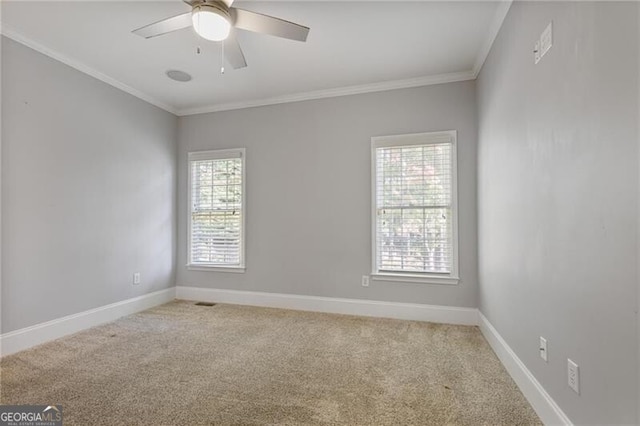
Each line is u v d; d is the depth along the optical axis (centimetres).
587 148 127
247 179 397
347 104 360
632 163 103
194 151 420
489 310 270
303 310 370
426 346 263
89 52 282
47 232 274
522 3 192
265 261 388
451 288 324
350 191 358
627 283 106
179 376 212
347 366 227
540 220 169
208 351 254
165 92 369
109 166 333
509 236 217
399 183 342
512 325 212
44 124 272
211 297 409
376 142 348
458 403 181
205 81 341
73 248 296
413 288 336
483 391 194
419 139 333
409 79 333
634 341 103
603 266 118
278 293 383
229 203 407
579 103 133
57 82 283
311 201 372
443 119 328
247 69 315
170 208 414
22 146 256
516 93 203
